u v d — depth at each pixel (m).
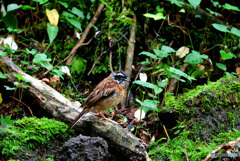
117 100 8.90
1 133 7.20
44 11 12.93
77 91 11.56
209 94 9.16
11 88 8.55
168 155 8.45
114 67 12.10
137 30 12.48
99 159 7.22
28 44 12.40
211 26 12.77
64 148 7.29
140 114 9.38
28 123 7.92
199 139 8.73
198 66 11.77
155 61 11.76
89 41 12.20
